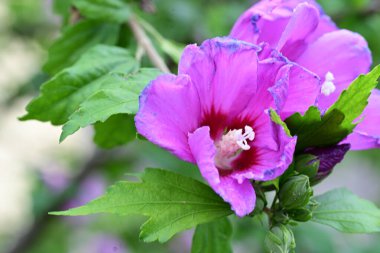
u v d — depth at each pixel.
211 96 0.56
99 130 0.65
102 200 0.55
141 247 1.18
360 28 0.92
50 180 1.11
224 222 0.61
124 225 1.19
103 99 0.58
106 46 0.65
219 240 0.61
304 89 0.55
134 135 0.66
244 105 0.56
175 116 0.55
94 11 0.69
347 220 0.60
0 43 1.22
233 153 0.57
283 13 0.57
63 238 1.23
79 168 1.16
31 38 1.21
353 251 1.10
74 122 0.57
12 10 1.20
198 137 0.54
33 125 1.60
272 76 0.55
